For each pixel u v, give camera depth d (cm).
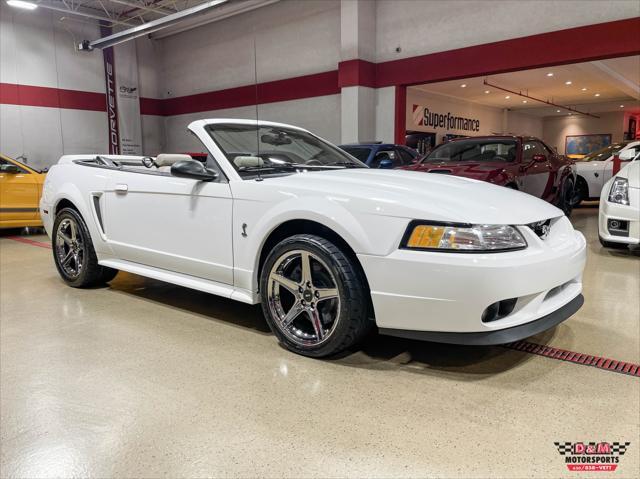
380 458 144
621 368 205
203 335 247
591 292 325
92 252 327
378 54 1114
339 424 162
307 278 210
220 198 239
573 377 197
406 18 1059
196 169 238
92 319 275
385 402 177
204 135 255
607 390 185
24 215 635
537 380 194
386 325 193
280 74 1289
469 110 1941
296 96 1259
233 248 236
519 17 907
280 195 216
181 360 216
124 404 177
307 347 214
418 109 1622
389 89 1108
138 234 286
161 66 1627
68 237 346
